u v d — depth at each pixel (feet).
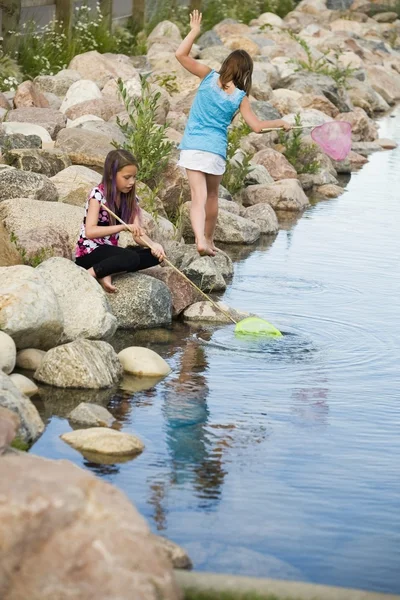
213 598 14.89
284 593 15.06
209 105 34.19
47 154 39.32
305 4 124.06
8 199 33.45
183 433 21.95
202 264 32.81
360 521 18.61
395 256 39.52
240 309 31.45
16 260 29.01
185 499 18.93
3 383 20.94
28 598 13.21
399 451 21.83
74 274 27.32
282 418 23.18
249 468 20.47
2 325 24.56
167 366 25.89
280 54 85.66
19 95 52.01
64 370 24.23
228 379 25.49
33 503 13.56
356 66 91.25
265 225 42.52
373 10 132.77
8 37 62.85
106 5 74.59
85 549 13.35
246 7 106.63
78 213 32.73
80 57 63.46
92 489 14.07
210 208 35.27
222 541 17.47
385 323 30.94
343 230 43.70
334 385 25.52
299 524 18.33
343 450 21.65
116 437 20.85
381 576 16.80
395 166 60.80
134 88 56.65
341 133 34.68
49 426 21.77
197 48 79.30
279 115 62.23
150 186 40.78
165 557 13.96
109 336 27.53
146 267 29.99
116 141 45.42
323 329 30.04
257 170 49.60
